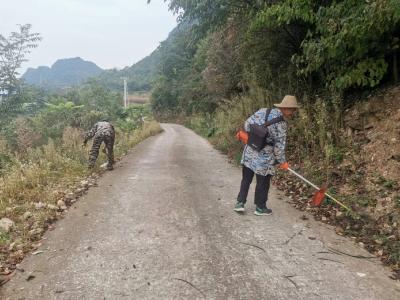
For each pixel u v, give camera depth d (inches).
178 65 2532.0
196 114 1619.1
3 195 254.2
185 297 135.2
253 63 455.5
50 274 152.3
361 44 246.7
